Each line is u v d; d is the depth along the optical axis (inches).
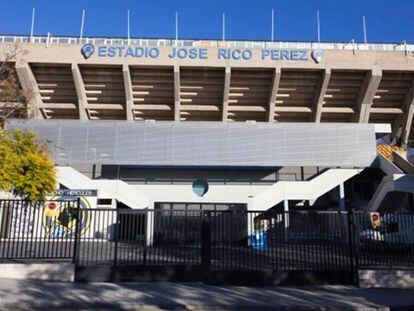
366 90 1840.6
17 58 1664.6
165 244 519.8
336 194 1579.7
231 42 1817.2
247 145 1519.4
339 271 510.6
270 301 407.2
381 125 1601.9
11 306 366.3
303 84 1839.3
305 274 505.0
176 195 1381.6
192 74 1770.4
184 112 1914.4
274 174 1579.7
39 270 499.5
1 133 597.3
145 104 1897.1
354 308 382.9
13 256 531.8
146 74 1765.5
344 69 1769.2
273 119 1905.8
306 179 1578.5
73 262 504.4
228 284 495.8
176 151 1507.1
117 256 512.1
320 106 1886.1
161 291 447.8
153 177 1553.9
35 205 533.6
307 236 518.6
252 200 1344.7
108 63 1706.4
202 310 379.6
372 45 1867.6
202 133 1521.9
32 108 1437.0
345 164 1517.0
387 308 384.2
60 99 1877.5
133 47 1711.4
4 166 539.5
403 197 1222.9
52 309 365.4
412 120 2068.2
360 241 517.7
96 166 1536.7
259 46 1817.2
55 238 527.8
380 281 494.3
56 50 1700.3
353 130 1540.4
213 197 1396.4
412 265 514.0
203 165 1513.3
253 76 1787.6
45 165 584.1
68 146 1491.1
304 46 1839.3
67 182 1295.5
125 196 1298.0
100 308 371.9
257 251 511.2
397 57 1785.2
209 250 509.4
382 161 1483.8
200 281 511.8
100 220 522.9
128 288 461.7
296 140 1529.3
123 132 1512.1
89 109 1875.0
